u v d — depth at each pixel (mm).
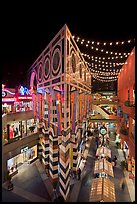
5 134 20797
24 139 22656
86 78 31141
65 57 15836
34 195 16125
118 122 32000
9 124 21703
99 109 40844
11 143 20141
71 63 18234
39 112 25172
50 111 20141
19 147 21844
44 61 22859
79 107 22969
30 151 24938
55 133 18031
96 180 14445
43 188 17469
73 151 19234
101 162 18688
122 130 22922
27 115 25750
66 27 15875
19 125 24109
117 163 23719
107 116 39594
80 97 23797
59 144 17078
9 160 20578
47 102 21359
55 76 18422
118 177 19594
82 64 26141
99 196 11992
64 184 15414
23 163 23641
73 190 16797
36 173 20828
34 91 27750
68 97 17203
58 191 16891
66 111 16312
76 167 19141
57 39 17703
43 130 22750
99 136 33688
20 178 19578
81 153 24125
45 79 22531
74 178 18969
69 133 17844
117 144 30391
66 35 15891
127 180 18859
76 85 21188
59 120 17109
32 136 24422
